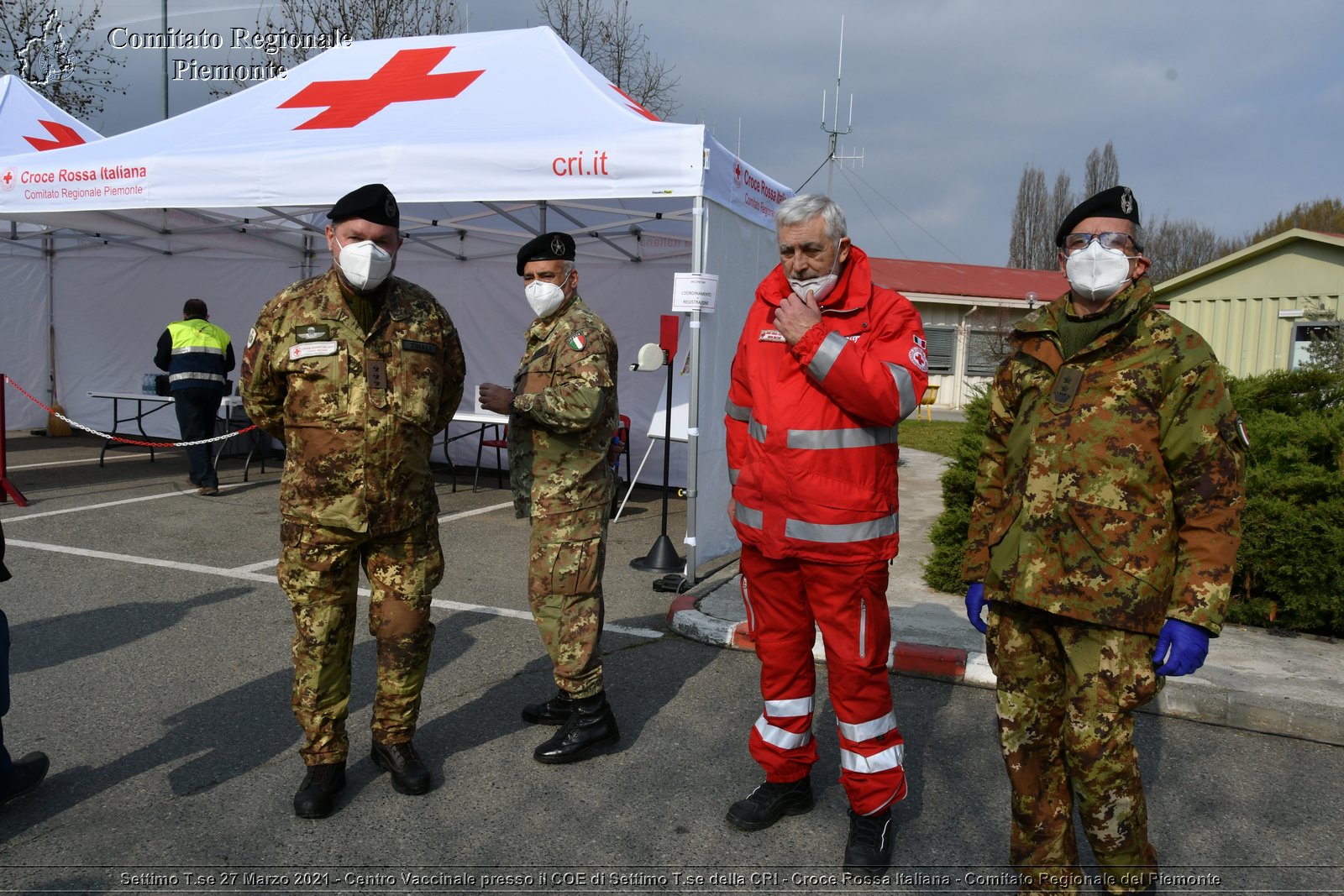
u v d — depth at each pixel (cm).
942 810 338
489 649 496
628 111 693
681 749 382
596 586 370
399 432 316
